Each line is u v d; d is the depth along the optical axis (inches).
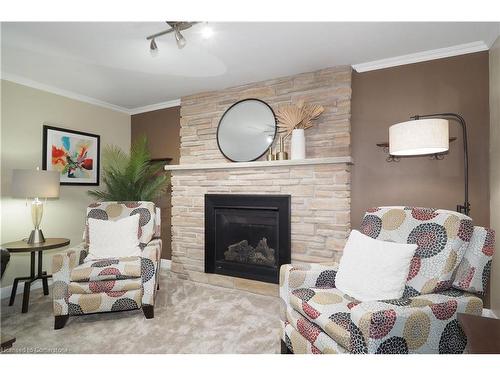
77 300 82.8
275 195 111.0
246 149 123.5
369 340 44.3
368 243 65.2
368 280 59.5
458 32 83.0
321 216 103.8
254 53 95.7
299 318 59.7
